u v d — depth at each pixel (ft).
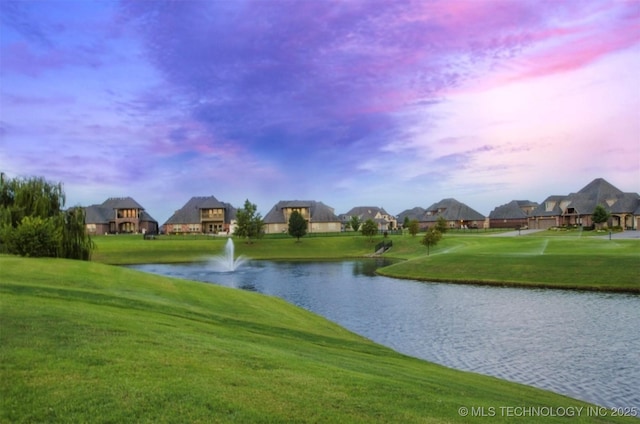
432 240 232.53
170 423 23.29
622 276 124.88
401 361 54.34
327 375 34.65
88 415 23.45
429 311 100.07
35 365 29.53
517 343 71.97
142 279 89.15
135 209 440.86
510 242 234.79
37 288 61.57
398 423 26.63
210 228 433.07
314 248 304.71
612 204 335.47
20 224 108.06
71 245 116.37
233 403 26.25
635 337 73.72
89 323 42.27
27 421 22.54
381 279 164.04
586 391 51.52
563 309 97.66
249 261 258.16
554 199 388.98
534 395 44.88
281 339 54.44
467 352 67.67
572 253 164.66
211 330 50.78
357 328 84.43
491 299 113.39
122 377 28.58
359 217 536.83
